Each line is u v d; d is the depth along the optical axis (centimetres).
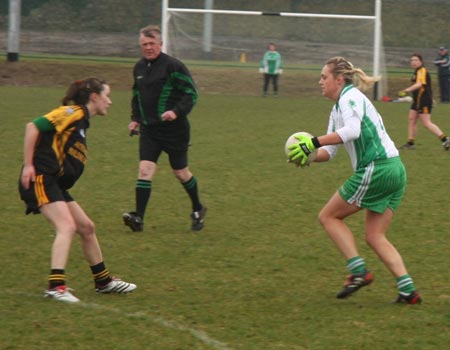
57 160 1738
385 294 1853
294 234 2469
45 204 1738
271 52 8006
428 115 4394
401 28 11650
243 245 2331
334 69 1747
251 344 1495
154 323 1603
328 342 1514
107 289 1831
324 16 7906
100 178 3378
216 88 8331
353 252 1783
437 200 3003
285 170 3647
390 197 1745
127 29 11881
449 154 4244
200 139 4672
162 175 3494
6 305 1705
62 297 1745
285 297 1825
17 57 9006
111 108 6322
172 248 2292
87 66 8938
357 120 1698
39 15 12131
